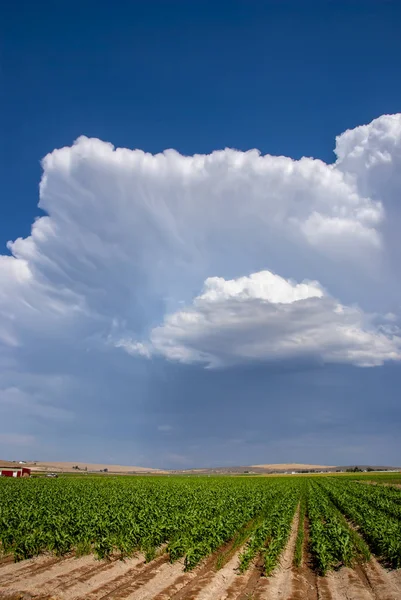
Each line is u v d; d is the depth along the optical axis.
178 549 23.03
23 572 20.05
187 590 18.33
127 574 20.38
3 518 27.14
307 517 40.88
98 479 108.50
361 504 45.12
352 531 31.56
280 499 52.22
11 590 17.36
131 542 24.42
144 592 17.92
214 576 20.31
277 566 22.36
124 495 51.38
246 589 18.84
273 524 30.81
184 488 69.06
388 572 21.59
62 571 20.38
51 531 25.30
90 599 17.08
